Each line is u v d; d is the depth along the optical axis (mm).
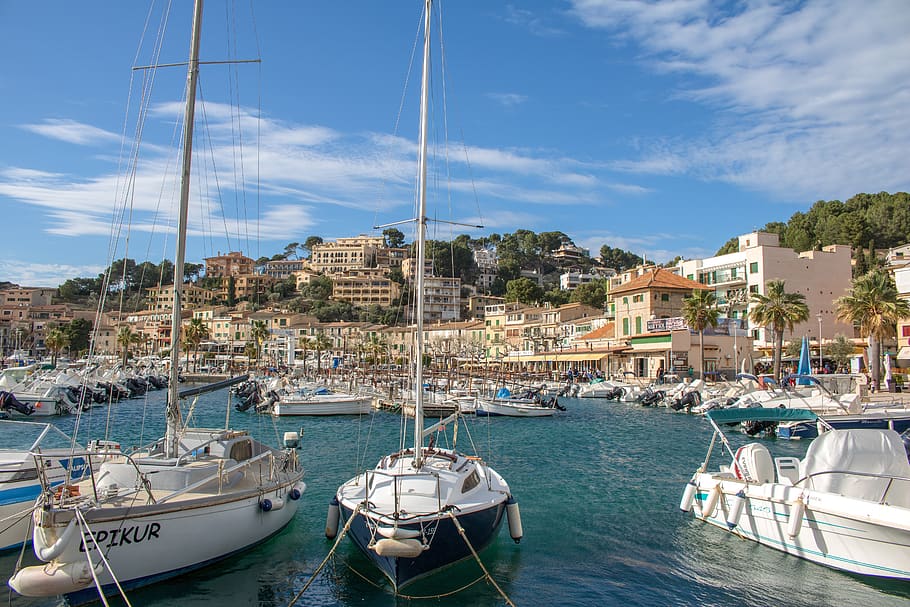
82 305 189875
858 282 56688
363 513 14867
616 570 16156
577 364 100750
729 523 18516
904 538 14031
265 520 16984
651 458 32750
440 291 170250
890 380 56250
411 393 53375
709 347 78688
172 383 16469
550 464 31047
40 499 12930
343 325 146250
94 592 12977
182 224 16609
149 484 14422
